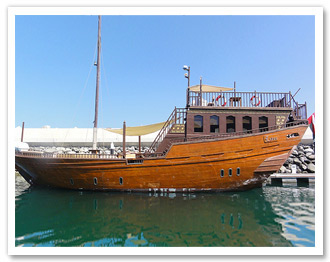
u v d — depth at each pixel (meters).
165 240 6.05
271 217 7.76
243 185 11.20
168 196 10.69
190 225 7.07
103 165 11.41
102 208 8.87
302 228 6.75
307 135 22.55
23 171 13.33
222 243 5.86
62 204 9.51
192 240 6.04
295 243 5.78
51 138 25.31
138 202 9.67
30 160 12.37
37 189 12.80
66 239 6.13
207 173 10.98
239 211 8.45
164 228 6.88
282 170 17.80
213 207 8.94
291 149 10.88
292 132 10.87
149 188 11.34
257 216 7.88
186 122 12.23
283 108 12.00
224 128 12.05
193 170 11.01
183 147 11.02
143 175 11.25
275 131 10.84
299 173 16.50
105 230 6.74
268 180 15.94
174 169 11.08
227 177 10.98
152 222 7.37
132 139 24.58
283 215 7.98
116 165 11.33
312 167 17.50
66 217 7.87
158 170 11.15
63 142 25.00
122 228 6.87
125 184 11.40
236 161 10.87
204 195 10.88
